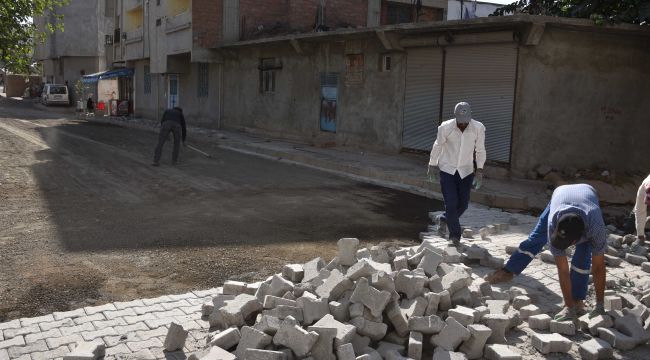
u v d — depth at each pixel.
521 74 12.49
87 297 5.18
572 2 13.86
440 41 13.97
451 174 6.81
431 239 7.41
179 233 7.57
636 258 6.39
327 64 18.36
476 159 6.94
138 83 34.12
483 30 12.94
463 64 13.75
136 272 5.91
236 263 6.31
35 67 14.68
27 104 50.72
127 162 14.55
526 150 12.70
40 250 6.64
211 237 7.41
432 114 14.73
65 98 46.44
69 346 4.07
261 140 20.17
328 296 4.20
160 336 4.27
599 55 12.72
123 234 7.46
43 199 9.70
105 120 32.00
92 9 50.84
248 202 9.88
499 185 11.73
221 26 23.81
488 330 3.99
